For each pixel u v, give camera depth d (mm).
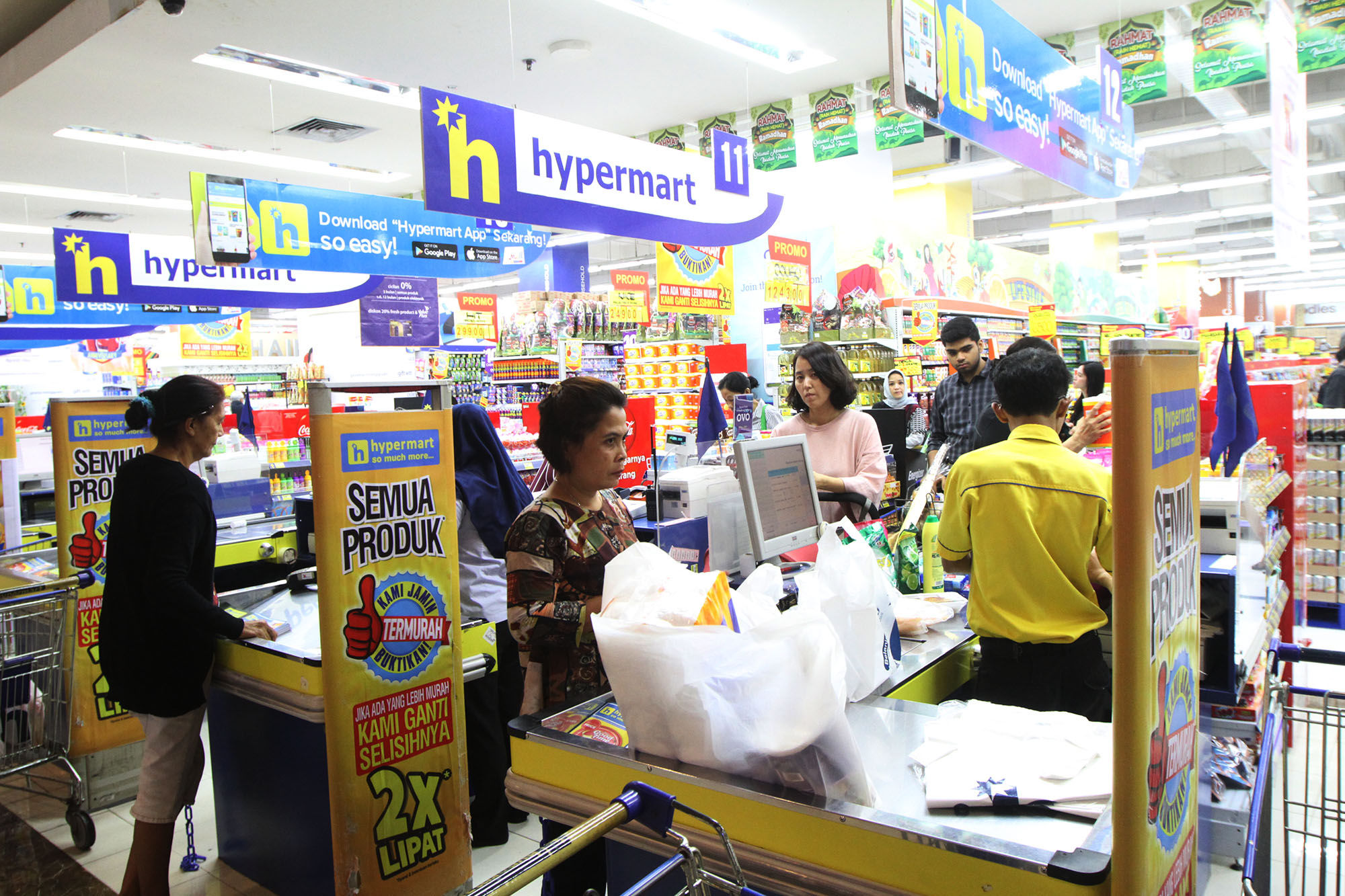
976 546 2125
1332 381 8570
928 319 9773
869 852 1220
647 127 12430
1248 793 2021
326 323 15305
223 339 12539
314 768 2627
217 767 3059
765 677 1322
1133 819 1042
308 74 9562
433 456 2459
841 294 9359
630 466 4859
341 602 2252
